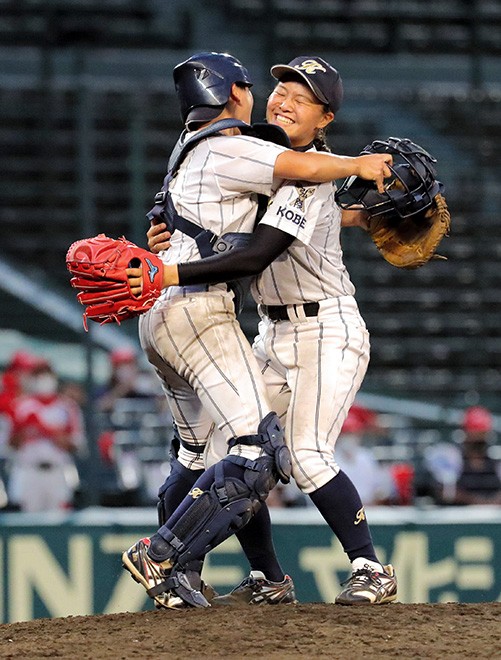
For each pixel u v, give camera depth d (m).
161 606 14.20
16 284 41.28
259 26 50.06
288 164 13.62
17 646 12.77
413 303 41.69
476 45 50.31
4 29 48.53
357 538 14.67
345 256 41.44
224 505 13.82
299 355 14.78
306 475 14.50
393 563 28.31
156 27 49.88
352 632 12.90
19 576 27.34
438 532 28.47
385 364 41.38
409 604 14.56
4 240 41.62
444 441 37.25
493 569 28.53
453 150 43.31
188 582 14.10
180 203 14.07
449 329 41.75
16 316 40.97
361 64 49.50
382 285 41.69
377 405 40.16
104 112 41.19
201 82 14.30
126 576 27.58
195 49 49.72
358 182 15.15
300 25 49.59
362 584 14.50
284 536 27.81
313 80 14.68
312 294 14.83
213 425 15.10
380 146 15.08
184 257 14.02
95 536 27.59
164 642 12.59
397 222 15.78
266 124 14.06
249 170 13.66
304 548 27.81
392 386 40.94
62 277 41.97
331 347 14.74
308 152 13.83
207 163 13.85
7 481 33.00
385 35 50.06
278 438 13.97
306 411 14.59
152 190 41.06
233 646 12.31
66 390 35.47
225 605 14.68
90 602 27.44
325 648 12.21
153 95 41.34
